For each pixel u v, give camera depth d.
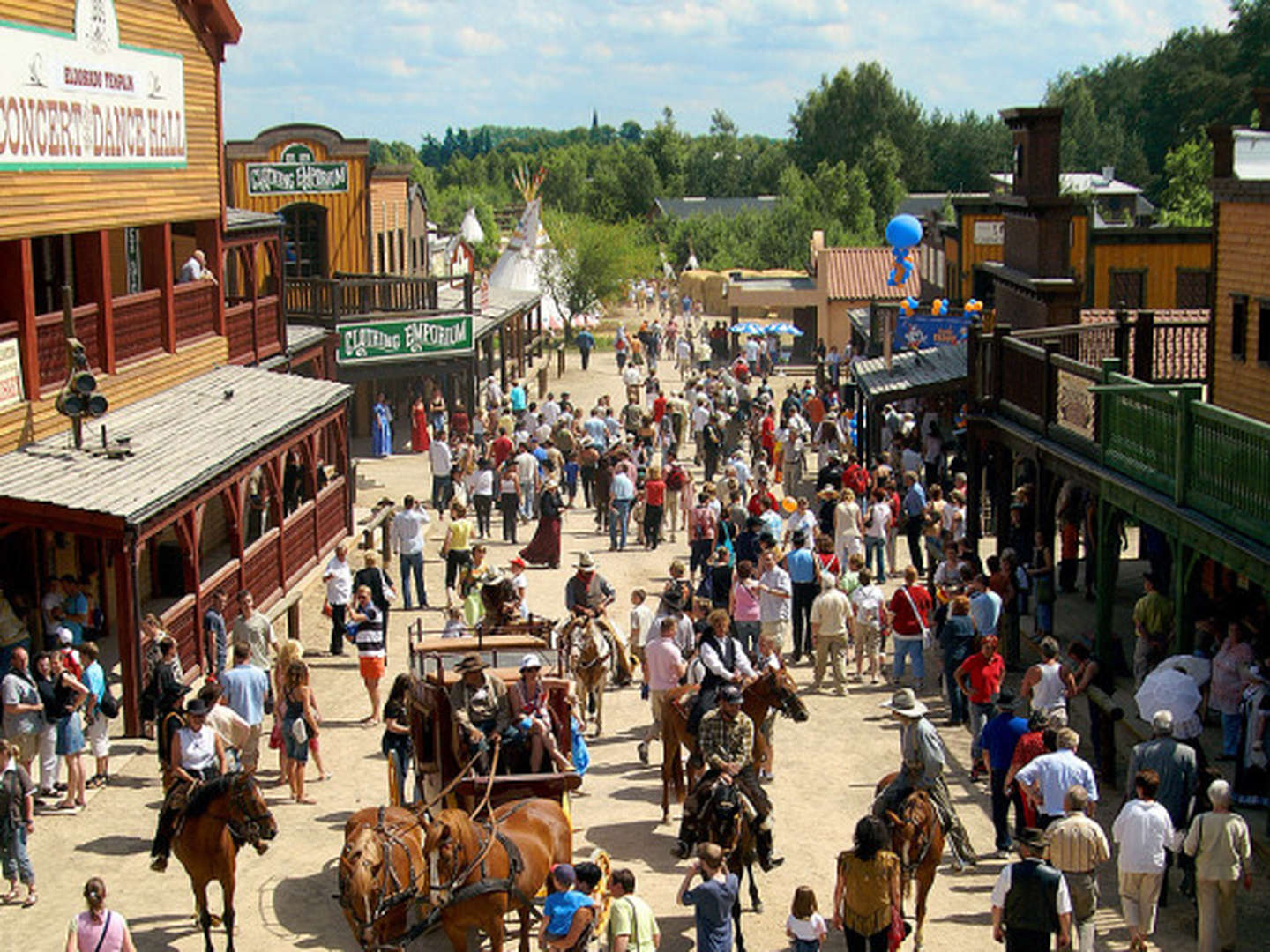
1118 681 19.03
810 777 17.14
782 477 38.38
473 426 43.03
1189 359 24.59
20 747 15.46
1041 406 21.31
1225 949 12.41
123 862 14.51
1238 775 14.88
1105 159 128.75
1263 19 96.88
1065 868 11.83
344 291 40.91
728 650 15.23
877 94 141.62
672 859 14.64
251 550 21.95
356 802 16.33
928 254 54.25
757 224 106.56
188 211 24.70
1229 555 15.00
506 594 17.14
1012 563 21.31
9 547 19.97
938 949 12.59
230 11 25.64
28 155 18.75
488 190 166.75
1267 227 20.67
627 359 65.88
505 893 11.27
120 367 22.39
